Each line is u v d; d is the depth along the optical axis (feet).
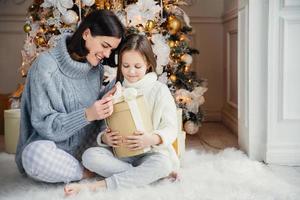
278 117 6.08
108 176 5.03
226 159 5.95
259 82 6.16
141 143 4.83
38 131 4.99
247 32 6.18
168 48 6.97
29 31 7.23
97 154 4.97
